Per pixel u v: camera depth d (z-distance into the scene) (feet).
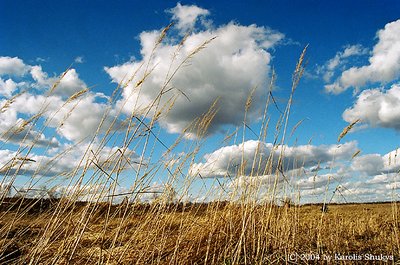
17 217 9.77
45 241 9.07
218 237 14.06
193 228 13.97
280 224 15.49
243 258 13.25
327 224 17.40
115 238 9.98
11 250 10.02
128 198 10.67
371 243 15.90
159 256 11.62
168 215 12.75
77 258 10.02
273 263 13.05
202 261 13.03
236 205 15.55
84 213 9.52
